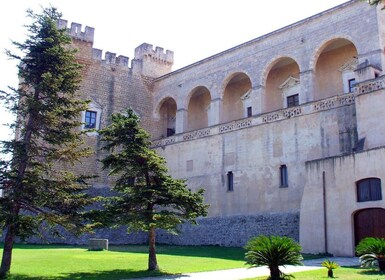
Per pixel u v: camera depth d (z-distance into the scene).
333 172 29.48
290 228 34.88
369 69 33.41
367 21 35.75
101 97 50.62
